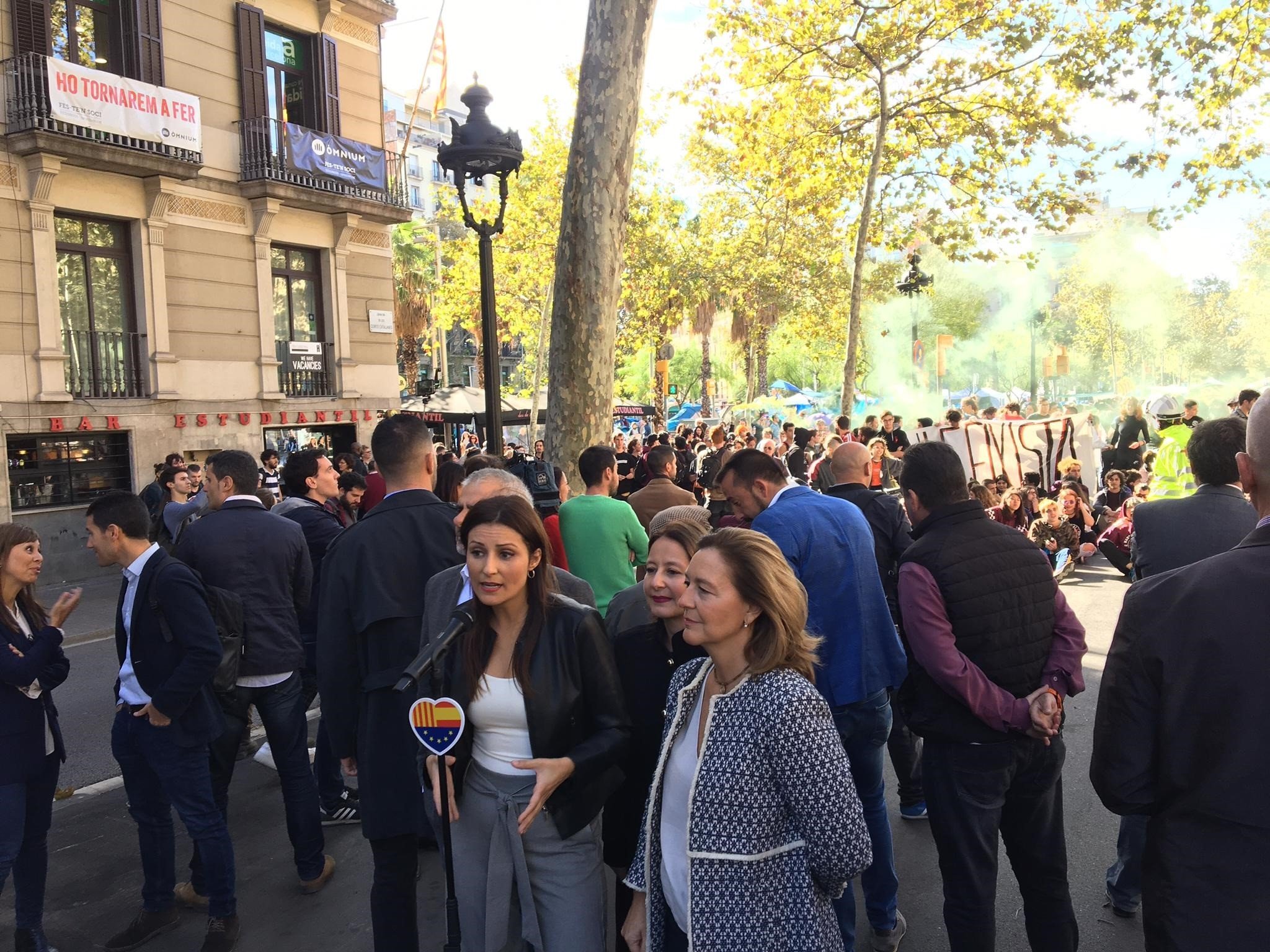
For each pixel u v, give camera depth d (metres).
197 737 3.64
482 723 2.63
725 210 32.75
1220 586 1.78
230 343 16.69
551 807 2.58
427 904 4.04
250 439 17.02
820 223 32.53
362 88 19.67
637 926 2.47
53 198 13.93
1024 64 16.58
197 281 16.11
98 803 5.39
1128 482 13.54
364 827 3.08
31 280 13.72
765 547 2.20
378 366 19.97
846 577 3.38
